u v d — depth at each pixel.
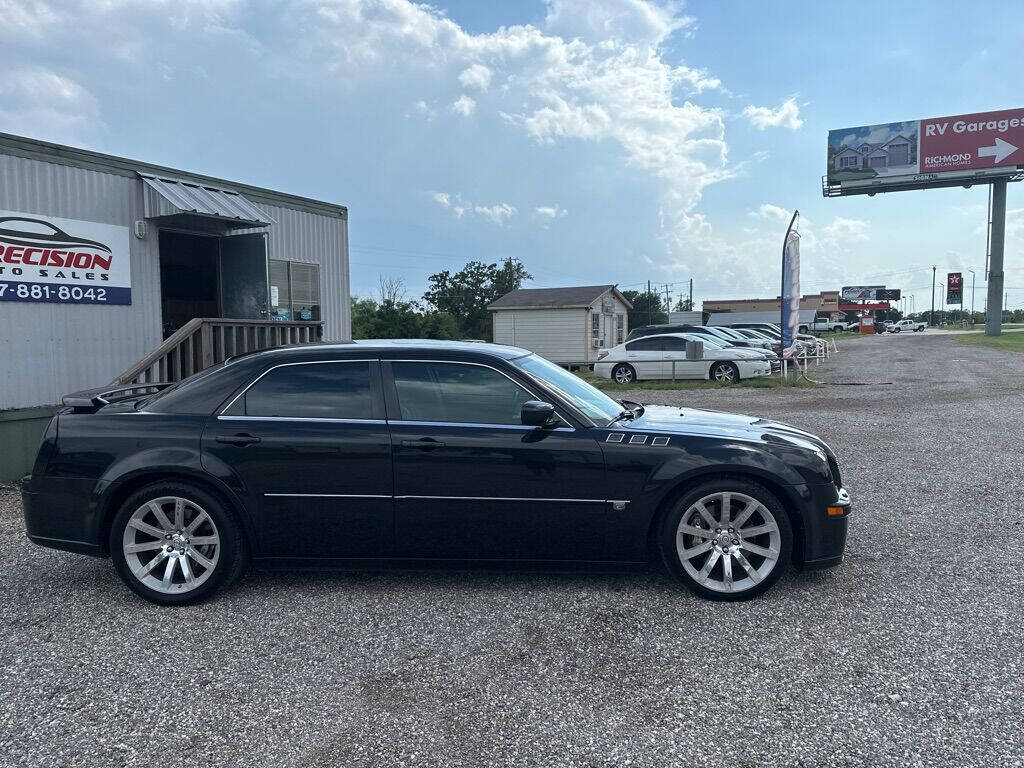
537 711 3.19
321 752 2.90
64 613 4.38
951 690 3.30
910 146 55.97
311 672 3.58
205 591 4.46
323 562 4.58
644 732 3.01
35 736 3.06
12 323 8.40
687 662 3.62
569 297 33.56
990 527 5.85
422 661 3.67
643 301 79.44
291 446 4.46
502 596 4.51
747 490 4.34
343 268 13.41
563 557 4.49
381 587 4.70
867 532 5.75
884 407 13.57
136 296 9.79
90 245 9.18
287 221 12.15
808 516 4.36
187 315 13.73
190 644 3.92
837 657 3.64
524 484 4.40
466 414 4.53
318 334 11.09
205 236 11.93
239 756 2.89
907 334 73.44
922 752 2.84
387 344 4.86
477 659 3.68
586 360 32.19
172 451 4.46
